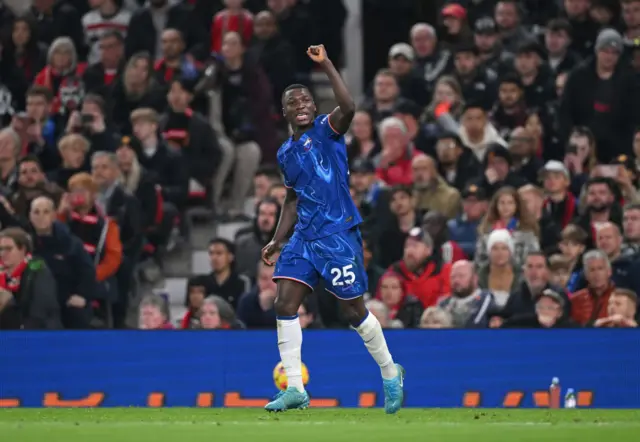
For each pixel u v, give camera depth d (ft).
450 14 191.11
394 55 183.01
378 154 171.63
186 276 170.81
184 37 192.13
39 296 134.82
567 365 118.93
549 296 129.49
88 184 150.51
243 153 179.01
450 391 118.93
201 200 177.99
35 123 175.22
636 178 161.89
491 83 179.11
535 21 201.77
